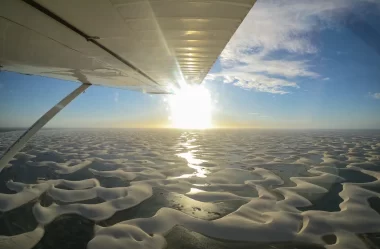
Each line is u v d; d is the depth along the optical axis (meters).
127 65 2.65
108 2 1.12
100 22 1.37
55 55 1.98
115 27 1.46
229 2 1.18
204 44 1.87
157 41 1.79
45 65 2.34
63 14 1.20
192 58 2.34
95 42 1.73
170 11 1.27
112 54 2.11
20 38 1.52
